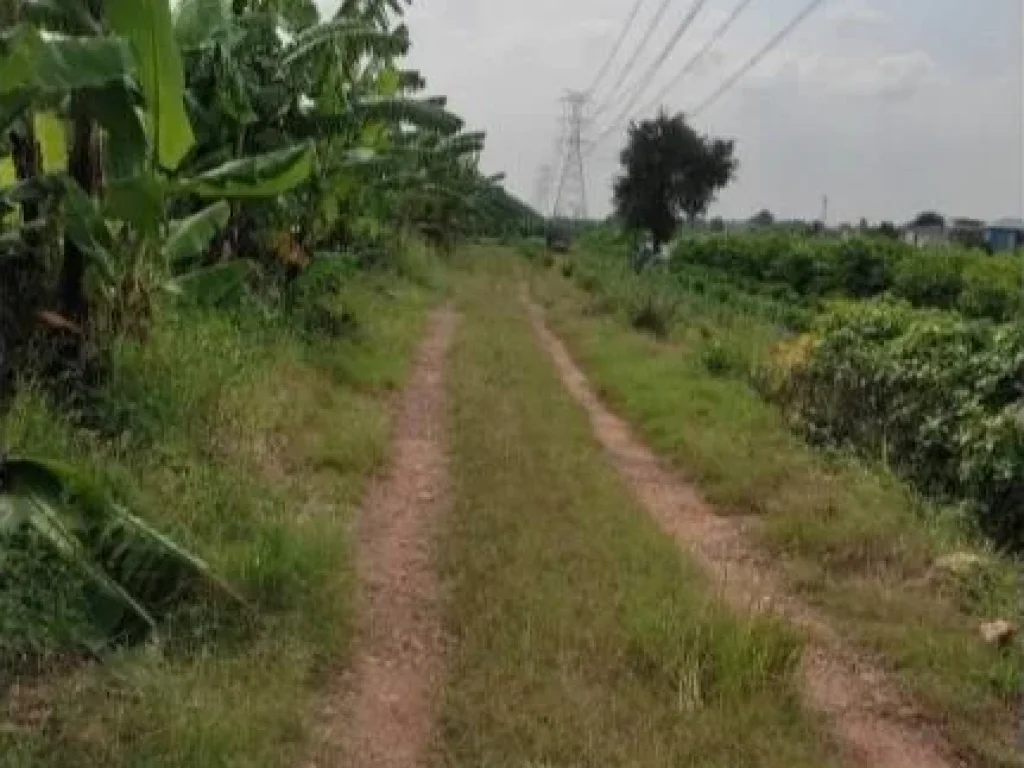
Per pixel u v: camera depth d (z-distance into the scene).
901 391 10.35
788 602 6.95
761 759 4.83
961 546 7.85
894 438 10.13
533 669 5.41
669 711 5.15
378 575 6.81
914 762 5.07
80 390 7.55
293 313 13.35
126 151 7.07
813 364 12.20
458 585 6.53
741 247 41.91
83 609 5.15
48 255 7.76
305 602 5.93
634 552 7.23
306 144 7.73
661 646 5.71
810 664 6.03
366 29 12.23
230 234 12.84
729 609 6.10
